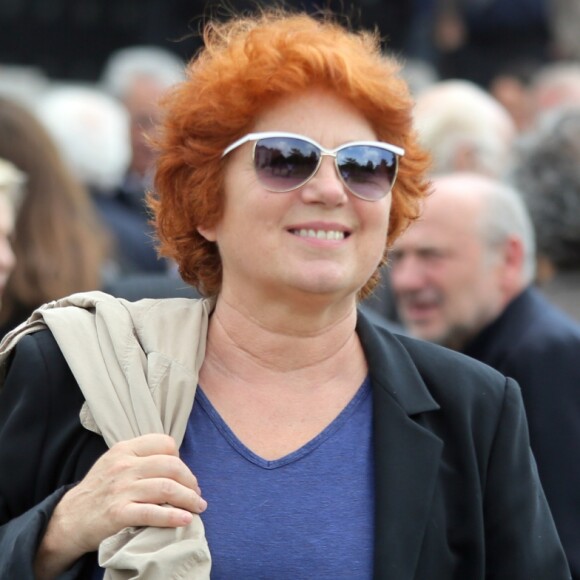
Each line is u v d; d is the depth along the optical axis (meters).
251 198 8.17
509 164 15.80
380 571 7.91
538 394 11.98
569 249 14.52
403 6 27.77
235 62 8.31
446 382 8.63
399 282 13.73
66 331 8.37
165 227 8.80
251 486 8.08
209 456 8.16
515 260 13.45
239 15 10.88
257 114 8.28
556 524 11.37
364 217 8.25
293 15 9.34
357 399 8.49
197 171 8.43
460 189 13.65
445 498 8.34
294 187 8.09
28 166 14.06
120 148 20.58
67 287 13.70
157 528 7.68
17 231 13.67
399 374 8.56
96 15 28.38
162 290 12.99
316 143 8.13
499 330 13.19
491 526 8.48
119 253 17.70
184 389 8.22
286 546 7.93
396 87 8.44
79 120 19.81
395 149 8.34
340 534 8.01
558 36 27.34
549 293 14.62
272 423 8.30
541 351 12.21
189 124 8.41
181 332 8.49
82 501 7.89
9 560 7.86
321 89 8.30
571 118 14.85
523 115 26.42
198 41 27.80
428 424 8.48
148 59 23.08
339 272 8.12
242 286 8.40
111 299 8.72
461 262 13.40
